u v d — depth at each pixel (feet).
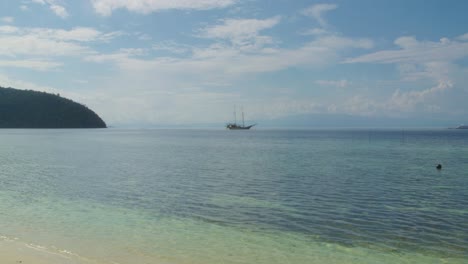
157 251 46.39
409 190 91.50
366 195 84.58
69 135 521.65
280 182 103.81
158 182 103.24
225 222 61.05
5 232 52.80
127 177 113.70
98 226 57.62
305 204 74.74
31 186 96.02
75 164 151.53
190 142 373.40
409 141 393.09
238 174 120.88
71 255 43.32
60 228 55.98
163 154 209.77
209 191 89.51
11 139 380.58
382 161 168.76
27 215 64.13
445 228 57.98
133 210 69.21
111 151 232.94
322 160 172.65
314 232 55.72
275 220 62.49
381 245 49.88
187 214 66.39
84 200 78.23
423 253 47.06
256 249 47.83
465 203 76.23
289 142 374.02
